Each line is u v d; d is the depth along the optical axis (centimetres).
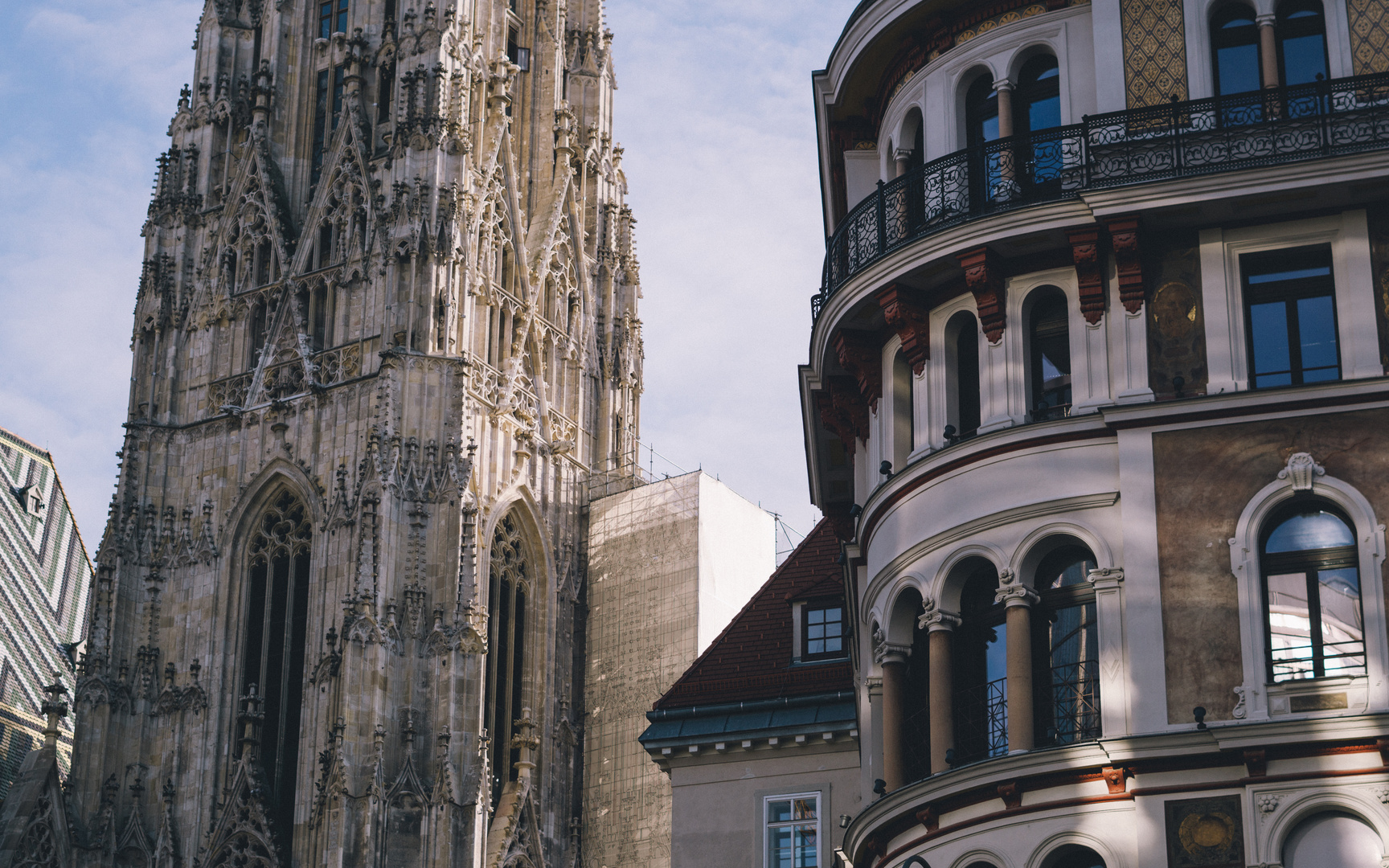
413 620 10181
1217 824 3597
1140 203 3956
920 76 4553
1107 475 3909
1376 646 3631
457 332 10988
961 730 4000
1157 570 3794
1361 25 4044
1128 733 3725
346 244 11381
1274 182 3888
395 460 10481
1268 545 3788
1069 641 3903
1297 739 3566
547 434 11638
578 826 10806
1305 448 3788
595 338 12338
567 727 11188
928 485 4147
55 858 10300
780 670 5688
